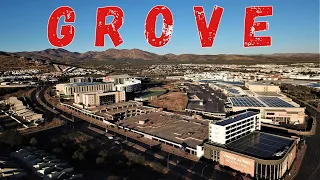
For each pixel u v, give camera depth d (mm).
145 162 134875
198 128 185250
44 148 156375
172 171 126375
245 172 123812
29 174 119312
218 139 141500
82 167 129750
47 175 113750
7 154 144750
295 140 145625
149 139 171875
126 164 133500
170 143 160125
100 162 133875
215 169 128875
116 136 179500
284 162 121500
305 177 119875
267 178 118250
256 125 167250
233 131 146250
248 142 143625
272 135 155375
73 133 185875
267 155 124688
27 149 148500
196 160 139375
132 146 160250
